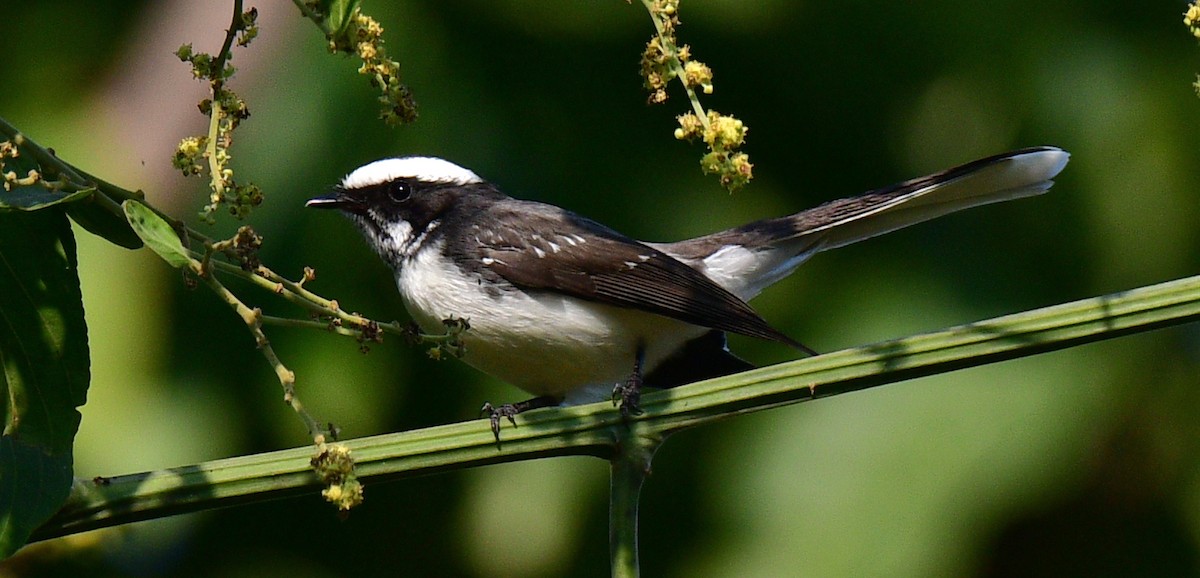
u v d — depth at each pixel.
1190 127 11.14
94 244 10.30
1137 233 11.12
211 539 12.11
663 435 6.31
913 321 11.28
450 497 12.27
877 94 11.85
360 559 12.28
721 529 10.98
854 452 10.81
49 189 5.39
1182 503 10.86
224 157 5.34
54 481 5.65
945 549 10.38
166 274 10.39
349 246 10.62
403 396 11.03
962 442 10.69
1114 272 11.16
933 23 11.61
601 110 11.51
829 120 11.93
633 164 11.56
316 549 12.34
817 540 10.58
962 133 11.67
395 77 5.57
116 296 10.23
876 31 11.70
